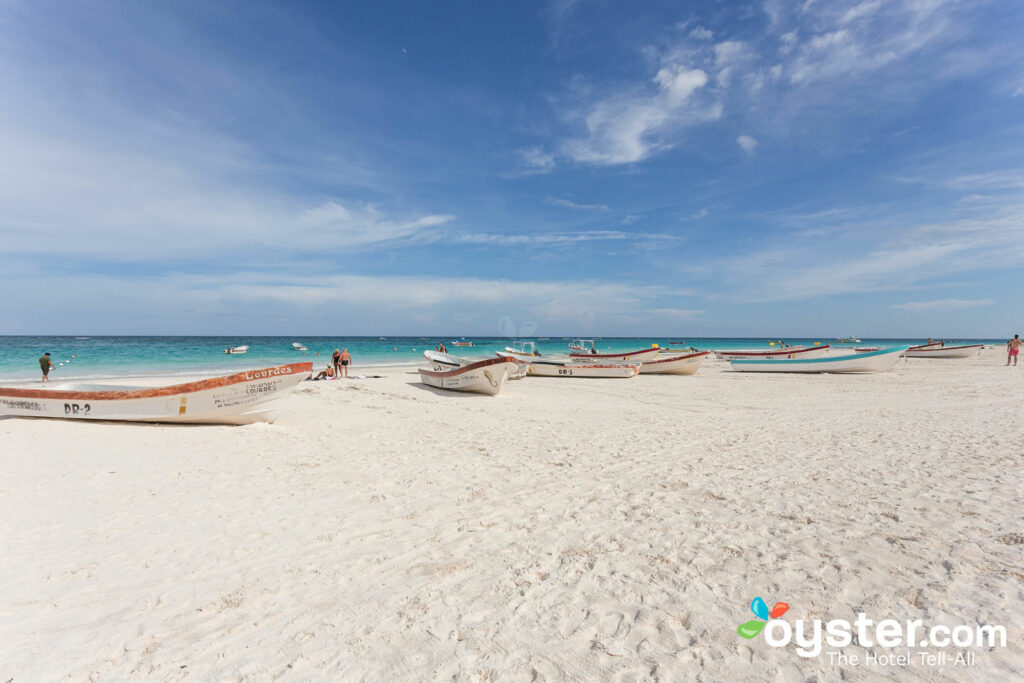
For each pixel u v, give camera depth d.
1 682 2.47
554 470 6.44
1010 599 3.13
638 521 4.59
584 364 23.05
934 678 2.44
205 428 9.35
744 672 2.51
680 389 18.31
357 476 6.16
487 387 15.66
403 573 3.62
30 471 6.31
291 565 3.75
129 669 2.57
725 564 3.70
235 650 2.73
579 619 3.01
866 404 13.60
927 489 5.41
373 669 2.56
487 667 2.57
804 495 5.28
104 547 4.06
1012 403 13.02
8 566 3.72
